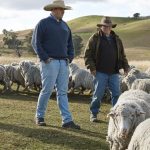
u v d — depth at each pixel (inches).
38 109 422.6
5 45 4623.5
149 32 5393.7
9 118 462.9
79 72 704.4
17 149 343.9
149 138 220.7
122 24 6870.1
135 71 624.7
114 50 444.5
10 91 740.0
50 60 410.0
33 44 413.1
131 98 331.3
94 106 457.4
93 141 372.8
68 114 417.4
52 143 361.7
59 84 418.9
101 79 444.5
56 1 409.4
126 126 287.6
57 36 411.2
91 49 444.5
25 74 730.2
